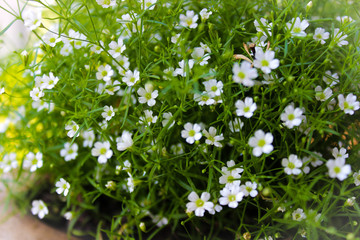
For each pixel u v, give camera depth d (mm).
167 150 188
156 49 180
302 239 179
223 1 192
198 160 182
